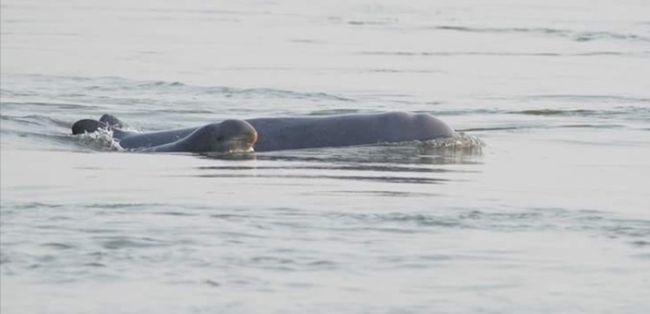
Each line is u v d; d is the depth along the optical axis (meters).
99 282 29.83
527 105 70.50
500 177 45.75
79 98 72.69
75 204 38.47
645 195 42.00
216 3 144.75
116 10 135.50
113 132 56.06
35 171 45.38
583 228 36.28
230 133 51.97
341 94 75.44
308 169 47.12
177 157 50.16
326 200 39.97
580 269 31.84
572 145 55.06
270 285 29.95
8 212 36.91
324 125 54.06
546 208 39.22
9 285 29.50
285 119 54.59
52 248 32.62
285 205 39.00
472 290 29.97
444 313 28.16
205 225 35.66
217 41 105.75
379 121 54.41
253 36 109.75
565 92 76.44
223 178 44.56
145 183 42.97
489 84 80.75
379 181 44.38
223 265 31.52
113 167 46.91
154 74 84.81
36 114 65.38
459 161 49.78
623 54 97.94
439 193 41.84
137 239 33.78
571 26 118.12
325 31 114.50
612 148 54.12
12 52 97.19
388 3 144.88
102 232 34.44
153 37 108.75
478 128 61.09
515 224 36.72
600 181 45.12
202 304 28.41
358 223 36.47
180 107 68.88
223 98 73.06
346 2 146.12
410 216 37.53
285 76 83.94
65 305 28.12
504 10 135.50
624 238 35.16
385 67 89.69
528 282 30.64
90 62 91.56
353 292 29.58
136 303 28.36
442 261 32.38
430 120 54.66
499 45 104.25
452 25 120.12
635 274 31.45
